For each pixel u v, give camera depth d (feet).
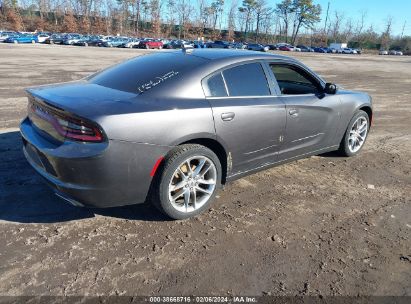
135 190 10.61
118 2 294.25
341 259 10.32
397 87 50.67
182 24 305.32
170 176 10.98
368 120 19.07
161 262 9.75
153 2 295.07
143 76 11.96
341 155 18.58
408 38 318.24
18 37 165.58
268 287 9.08
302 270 9.77
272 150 13.96
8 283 8.70
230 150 12.41
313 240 11.16
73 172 9.82
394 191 14.98
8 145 17.21
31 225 11.00
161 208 11.24
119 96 10.94
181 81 11.55
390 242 11.28
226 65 12.51
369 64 107.14
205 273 9.44
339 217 12.62
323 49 238.48
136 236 10.80
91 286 8.76
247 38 325.83
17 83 37.55
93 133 9.67
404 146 21.35
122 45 172.86
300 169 16.78
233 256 10.17
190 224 11.62
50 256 9.71
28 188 13.11
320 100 15.49
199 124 11.23
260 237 11.14
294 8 325.21
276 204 13.29
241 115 12.32
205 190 12.17
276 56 14.34
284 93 14.49
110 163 9.86
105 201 10.32
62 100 10.37
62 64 61.57
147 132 10.29
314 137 15.71
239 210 12.69
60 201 12.39
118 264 9.57
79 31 270.67
